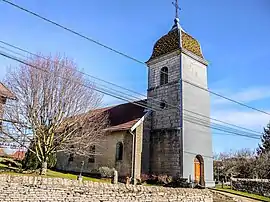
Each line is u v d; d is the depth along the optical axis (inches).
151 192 633.6
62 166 1224.8
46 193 511.5
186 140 986.7
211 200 757.3
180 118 1001.5
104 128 1034.1
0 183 475.5
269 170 1408.7
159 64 1149.1
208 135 1077.8
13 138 738.8
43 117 749.9
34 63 778.2
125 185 607.8
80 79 867.4
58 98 775.7
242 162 1582.2
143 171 1012.5
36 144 736.3
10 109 747.4
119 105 1282.0
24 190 492.4
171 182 938.1
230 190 996.6
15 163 895.1
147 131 1072.8
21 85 762.2
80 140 815.7
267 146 2055.9
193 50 1123.3
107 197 572.1
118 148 1034.1
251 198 868.6
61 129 796.6
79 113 837.2
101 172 971.3
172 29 1171.3
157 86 1125.1
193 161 993.5
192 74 1091.3
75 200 536.4
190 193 706.8
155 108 1102.4
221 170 1560.0
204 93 1112.8
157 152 1040.2
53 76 783.7
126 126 1031.0
